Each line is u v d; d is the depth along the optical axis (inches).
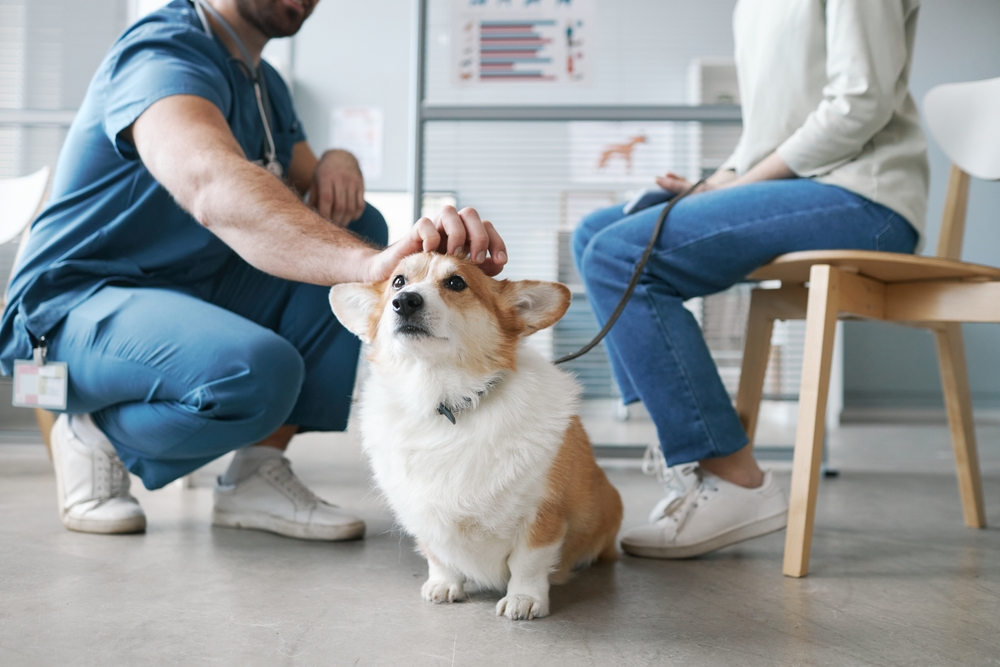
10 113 160.4
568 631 44.9
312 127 283.0
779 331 138.6
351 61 282.4
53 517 74.3
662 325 64.0
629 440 135.6
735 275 65.7
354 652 40.8
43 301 65.2
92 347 63.4
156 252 69.4
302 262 52.0
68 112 160.7
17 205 108.3
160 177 56.7
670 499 67.2
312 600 50.1
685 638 43.8
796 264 62.9
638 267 63.1
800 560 57.3
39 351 64.7
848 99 61.1
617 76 138.9
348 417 74.5
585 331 141.0
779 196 63.5
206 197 53.6
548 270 138.4
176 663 38.5
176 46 65.9
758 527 63.4
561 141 136.7
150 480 69.2
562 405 49.6
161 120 58.4
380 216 83.8
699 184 72.1
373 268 49.6
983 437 168.7
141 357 61.8
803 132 64.3
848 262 59.2
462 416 48.3
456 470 46.6
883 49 60.9
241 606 48.3
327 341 73.2
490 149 136.1
